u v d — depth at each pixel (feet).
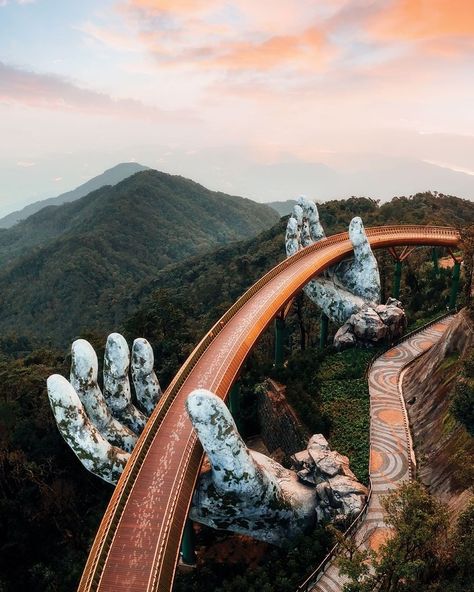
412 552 69.56
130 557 79.61
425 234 226.17
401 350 173.58
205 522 107.14
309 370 166.20
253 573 97.71
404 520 69.92
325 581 89.61
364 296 193.88
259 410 173.99
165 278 565.12
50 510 138.92
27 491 137.08
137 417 127.13
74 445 105.29
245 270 419.54
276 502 105.09
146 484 93.20
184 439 104.99
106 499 150.61
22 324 590.55
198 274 528.63
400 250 261.85
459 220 403.34
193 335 231.50
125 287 609.01
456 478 96.84
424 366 146.30
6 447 145.18
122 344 124.98
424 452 117.80
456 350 132.26
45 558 136.05
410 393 144.66
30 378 179.52
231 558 117.60
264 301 161.58
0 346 435.53
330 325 237.25
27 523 136.05
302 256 196.34
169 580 77.30
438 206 457.27
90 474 156.97
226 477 97.25
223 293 394.73
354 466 117.80
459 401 94.94
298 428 141.49
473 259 169.58
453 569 68.54
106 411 119.85
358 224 194.70
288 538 109.19
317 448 120.57
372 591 75.77
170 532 82.94
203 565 114.52
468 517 68.44
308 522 110.22
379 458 119.65
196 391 94.07
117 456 108.47
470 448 99.60
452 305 203.62
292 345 247.70
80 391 115.75
